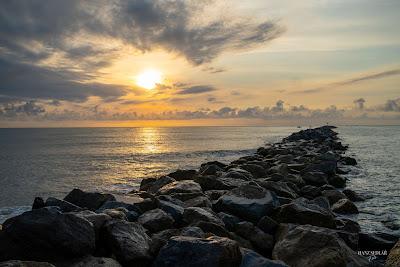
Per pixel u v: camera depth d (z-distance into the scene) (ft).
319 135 291.58
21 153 237.86
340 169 106.42
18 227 26.96
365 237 40.63
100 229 31.71
